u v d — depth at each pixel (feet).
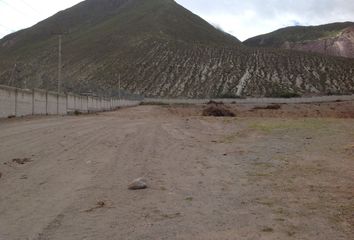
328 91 431.43
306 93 419.33
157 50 568.00
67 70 552.41
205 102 332.60
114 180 29.60
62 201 24.32
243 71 488.85
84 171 32.55
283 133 57.88
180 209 22.86
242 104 284.00
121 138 54.08
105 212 22.29
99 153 41.34
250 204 23.77
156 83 476.13
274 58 525.34
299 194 25.76
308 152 41.32
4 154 39.86
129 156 39.73
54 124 75.87
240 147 46.09
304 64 507.30
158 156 39.99
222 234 19.03
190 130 67.10
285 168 33.86
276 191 26.61
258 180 29.78
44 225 20.20
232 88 446.19
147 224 20.40
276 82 459.32
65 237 18.67
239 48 576.20
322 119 82.89
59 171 32.50
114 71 516.73
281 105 239.71
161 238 18.57
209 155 40.88
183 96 434.71
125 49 587.68
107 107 208.85
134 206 23.40
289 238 18.52
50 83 144.77
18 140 50.26
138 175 31.24
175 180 29.86
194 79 477.77
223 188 27.55
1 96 90.38
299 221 20.70
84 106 164.45
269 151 42.68
